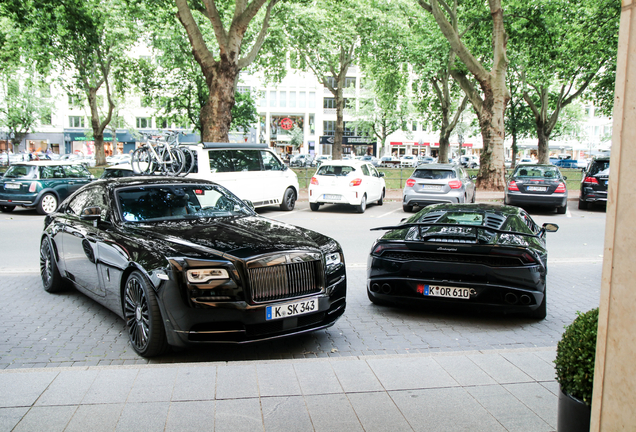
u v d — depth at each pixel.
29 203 14.68
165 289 3.89
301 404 3.05
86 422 2.78
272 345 4.59
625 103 1.72
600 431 1.86
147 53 48.06
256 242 4.30
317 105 69.19
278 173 15.38
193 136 60.84
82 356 4.20
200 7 19.08
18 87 52.06
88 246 5.11
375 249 5.53
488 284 4.97
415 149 74.25
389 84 34.56
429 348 4.55
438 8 21.47
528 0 22.34
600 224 13.29
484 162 22.61
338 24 26.97
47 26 20.16
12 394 3.09
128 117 62.75
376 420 2.88
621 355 1.77
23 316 5.28
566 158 67.88
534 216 15.07
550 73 27.88
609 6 19.88
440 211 6.38
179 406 2.98
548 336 4.91
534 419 2.91
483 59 29.27
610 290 1.80
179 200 5.48
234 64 17.12
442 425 2.84
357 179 15.26
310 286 4.27
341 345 4.61
